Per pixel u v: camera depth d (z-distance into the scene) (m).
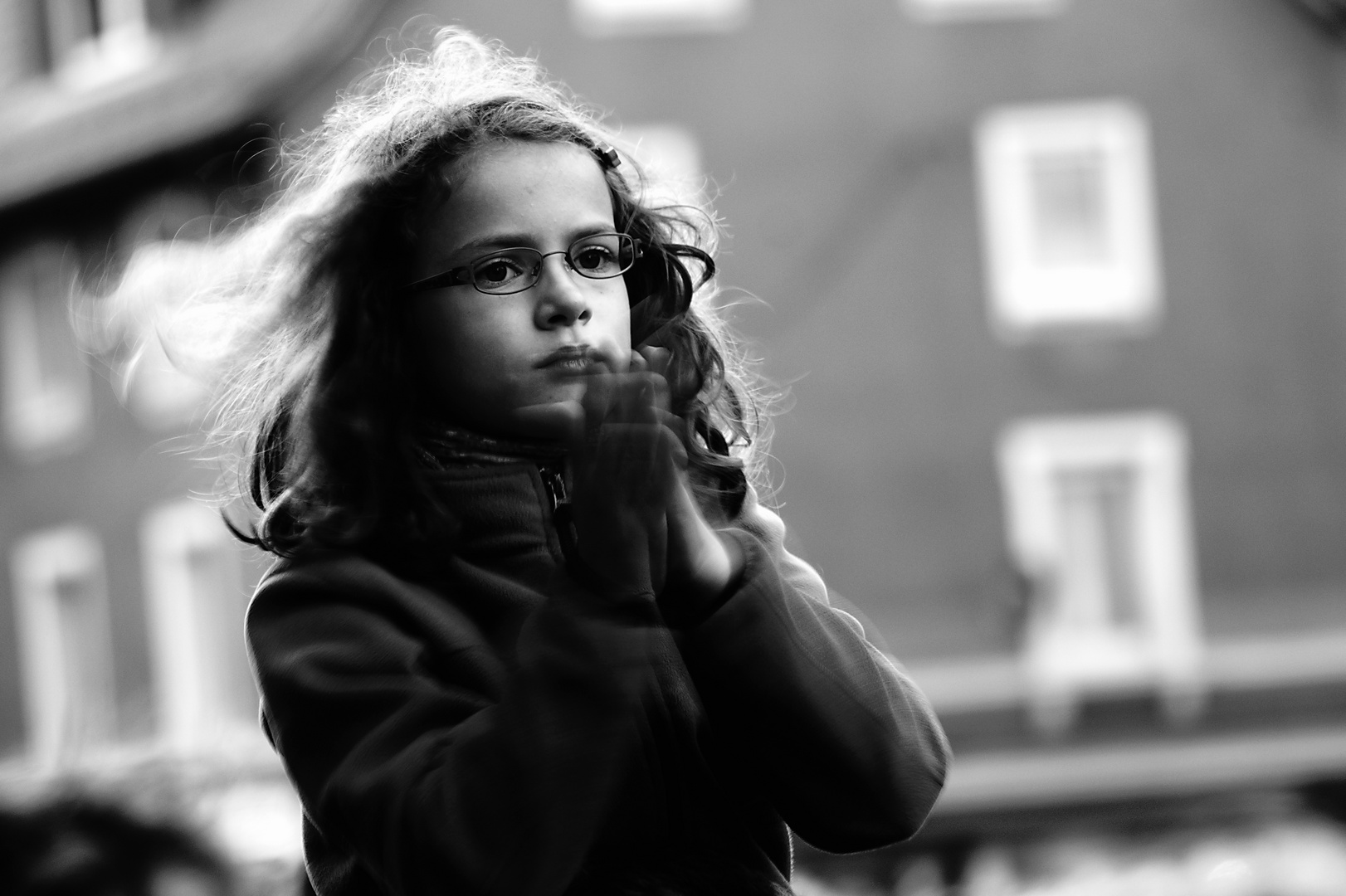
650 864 2.90
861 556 32.66
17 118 38.00
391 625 2.90
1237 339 33.09
